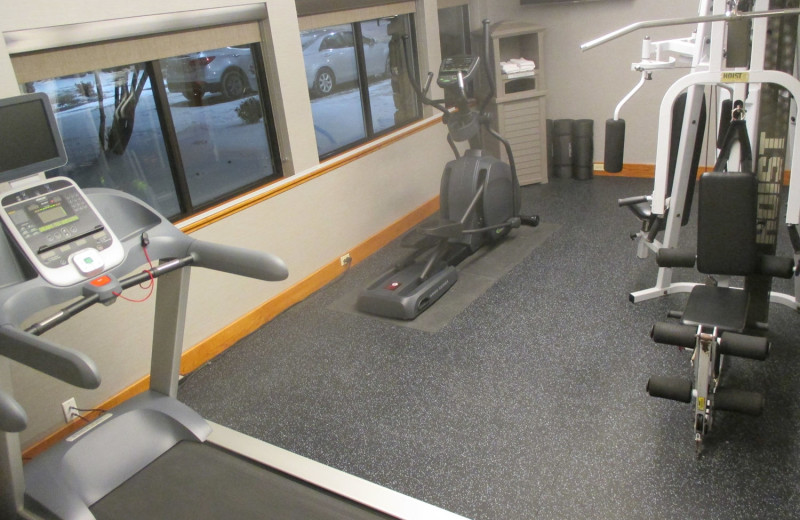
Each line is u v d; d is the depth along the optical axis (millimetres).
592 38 5746
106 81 3160
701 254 2799
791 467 2404
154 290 3344
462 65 4328
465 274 4352
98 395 3137
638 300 3707
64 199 2373
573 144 5996
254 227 3852
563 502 2361
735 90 3105
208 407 3199
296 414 3062
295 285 4227
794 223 2900
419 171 5387
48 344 1875
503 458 2617
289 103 3996
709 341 2365
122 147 3305
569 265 4293
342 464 2684
